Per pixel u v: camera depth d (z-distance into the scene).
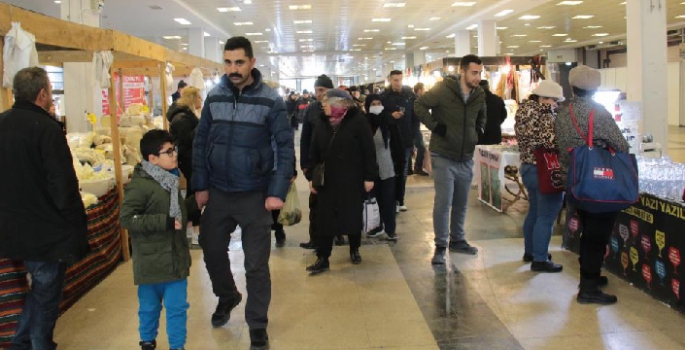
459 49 21.75
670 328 3.19
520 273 4.24
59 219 2.76
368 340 3.14
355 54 32.41
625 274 4.00
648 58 8.48
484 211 6.51
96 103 7.91
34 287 2.85
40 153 2.70
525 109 4.12
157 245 2.72
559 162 3.68
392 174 5.14
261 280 3.07
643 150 5.68
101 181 4.25
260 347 3.02
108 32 4.67
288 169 3.00
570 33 24.03
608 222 3.46
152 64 7.70
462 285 4.01
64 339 3.21
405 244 5.19
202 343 3.15
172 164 2.79
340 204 4.18
